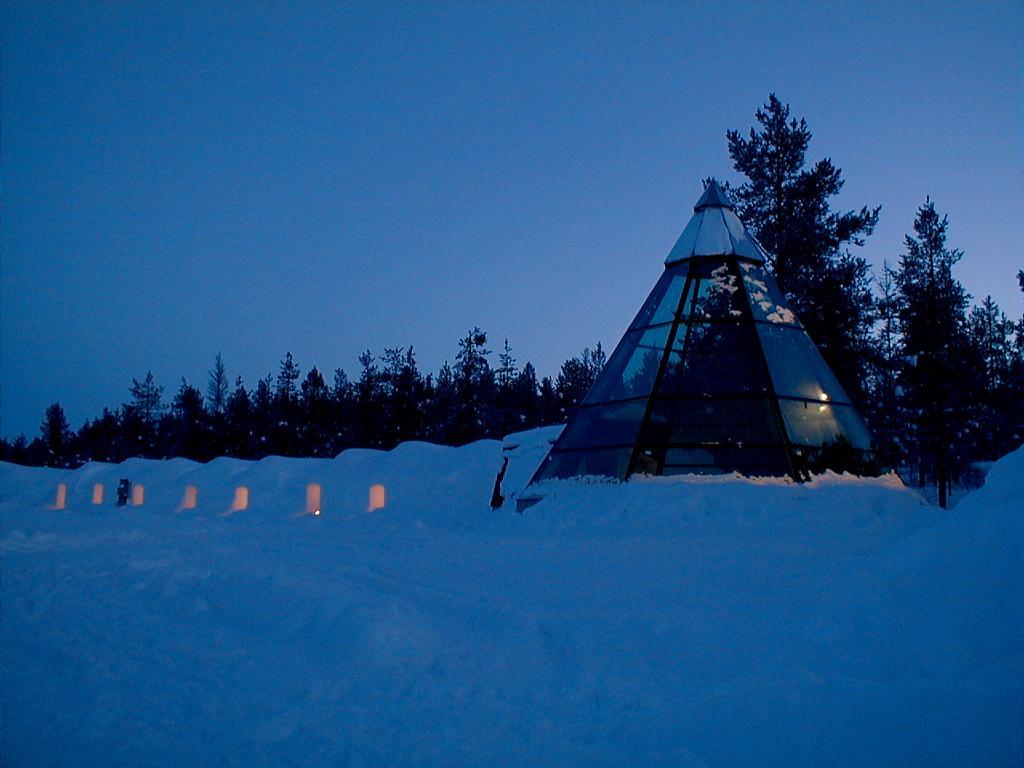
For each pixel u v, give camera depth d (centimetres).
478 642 724
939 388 3762
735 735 486
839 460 1936
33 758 488
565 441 2117
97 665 679
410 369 7750
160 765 475
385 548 1350
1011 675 461
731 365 2023
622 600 841
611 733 514
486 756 480
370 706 568
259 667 665
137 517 2834
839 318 3691
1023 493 648
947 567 595
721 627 693
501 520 1866
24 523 2472
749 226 3938
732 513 1583
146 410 10038
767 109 4006
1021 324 4841
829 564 820
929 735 442
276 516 3031
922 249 4200
